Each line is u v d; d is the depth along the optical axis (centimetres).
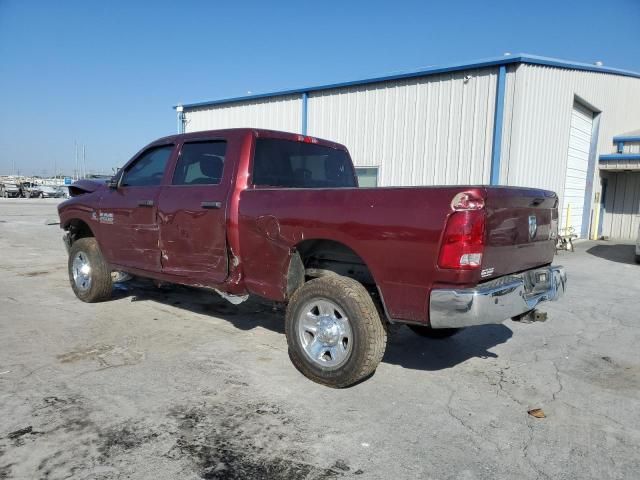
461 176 1223
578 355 483
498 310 337
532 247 396
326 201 379
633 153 1795
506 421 340
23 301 635
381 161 1366
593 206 1803
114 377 392
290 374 410
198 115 1823
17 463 271
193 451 289
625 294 785
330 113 1465
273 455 288
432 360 459
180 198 482
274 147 477
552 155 1345
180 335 505
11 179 6241
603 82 1652
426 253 329
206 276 466
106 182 610
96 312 585
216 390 374
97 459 277
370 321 360
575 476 276
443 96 1238
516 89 1123
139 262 541
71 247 640
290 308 400
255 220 421
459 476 273
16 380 381
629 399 382
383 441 307
